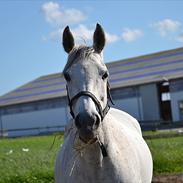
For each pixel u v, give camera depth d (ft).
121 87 181.16
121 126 18.70
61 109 192.95
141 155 18.49
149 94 174.40
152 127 139.95
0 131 197.88
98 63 15.66
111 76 200.95
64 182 17.08
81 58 15.74
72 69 15.55
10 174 39.52
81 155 15.81
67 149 17.52
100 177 15.92
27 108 205.05
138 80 181.88
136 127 22.56
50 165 45.11
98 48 16.57
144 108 175.83
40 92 212.84
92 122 14.23
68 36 17.10
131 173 16.49
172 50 204.23
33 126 202.59
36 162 47.80
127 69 202.49
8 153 59.67
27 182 37.45
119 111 22.84
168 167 42.45
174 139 76.74
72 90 15.42
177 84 168.04
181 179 37.96
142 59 207.31
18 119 207.31
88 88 15.02
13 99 218.18
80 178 16.07
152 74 183.62
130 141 18.07
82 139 14.66
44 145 80.28
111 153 16.05
